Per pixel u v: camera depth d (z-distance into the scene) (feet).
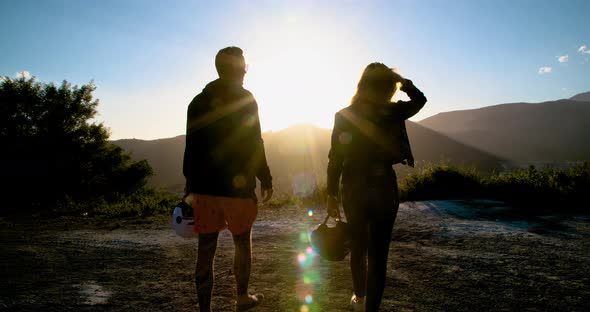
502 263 14.89
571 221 22.35
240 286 10.71
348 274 14.32
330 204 10.19
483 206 28.17
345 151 9.61
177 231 10.20
